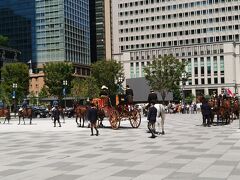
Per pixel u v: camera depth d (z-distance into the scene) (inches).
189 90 5713.6
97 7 7293.3
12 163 527.5
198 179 391.9
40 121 1895.9
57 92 3683.6
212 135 863.1
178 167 463.2
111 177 410.9
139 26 6456.7
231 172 425.4
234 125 1192.2
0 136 1002.1
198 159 521.0
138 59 5861.2
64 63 3774.6
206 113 1167.0
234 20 5831.7
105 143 753.6
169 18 6250.0
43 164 510.3
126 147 677.3
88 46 6210.6
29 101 3976.4
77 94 3686.0
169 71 3272.6
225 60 5487.2
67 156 580.7
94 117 941.2
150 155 570.3
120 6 6594.5
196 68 5659.5
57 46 5497.1
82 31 6033.5
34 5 5625.0
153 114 842.2
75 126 1349.7
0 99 2987.2
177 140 774.5
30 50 5639.8
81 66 5802.2
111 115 1117.7
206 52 5605.3
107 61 3759.8
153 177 406.3
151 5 6368.1
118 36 6604.3
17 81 3499.0
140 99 3299.7
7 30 5797.2
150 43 6373.0
